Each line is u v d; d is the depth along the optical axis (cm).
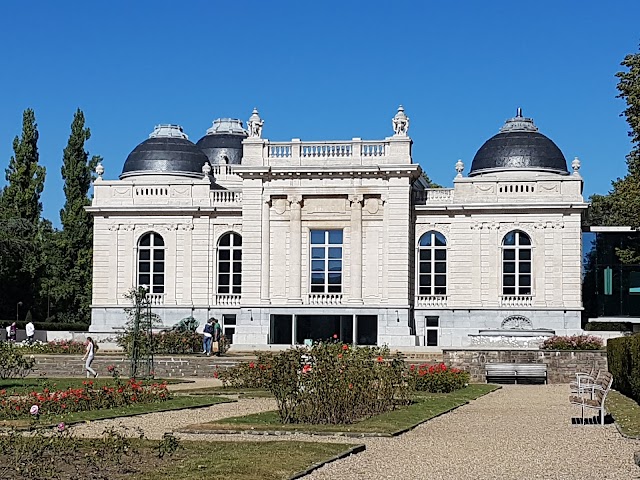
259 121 6544
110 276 6850
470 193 6625
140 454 1906
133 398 3092
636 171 4941
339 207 6406
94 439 2084
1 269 7669
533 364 4416
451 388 3753
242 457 1838
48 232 8906
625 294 6712
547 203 6462
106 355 5147
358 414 2725
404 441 2166
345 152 6412
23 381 4031
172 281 6819
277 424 2436
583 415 2736
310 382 2570
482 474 1716
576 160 6594
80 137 8594
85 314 8344
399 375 3083
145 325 4538
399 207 6328
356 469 1764
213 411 2902
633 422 2481
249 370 3831
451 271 6569
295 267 6400
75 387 3684
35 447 1855
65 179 8544
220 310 6762
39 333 7031
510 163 6775
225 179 7525
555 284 6456
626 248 6241
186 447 2005
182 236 6838
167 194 6912
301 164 6425
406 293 6297
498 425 2522
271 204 6469
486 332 6228
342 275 6391
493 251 6544
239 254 6794
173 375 4766
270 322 6391
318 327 6425
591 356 4475
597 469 1767
